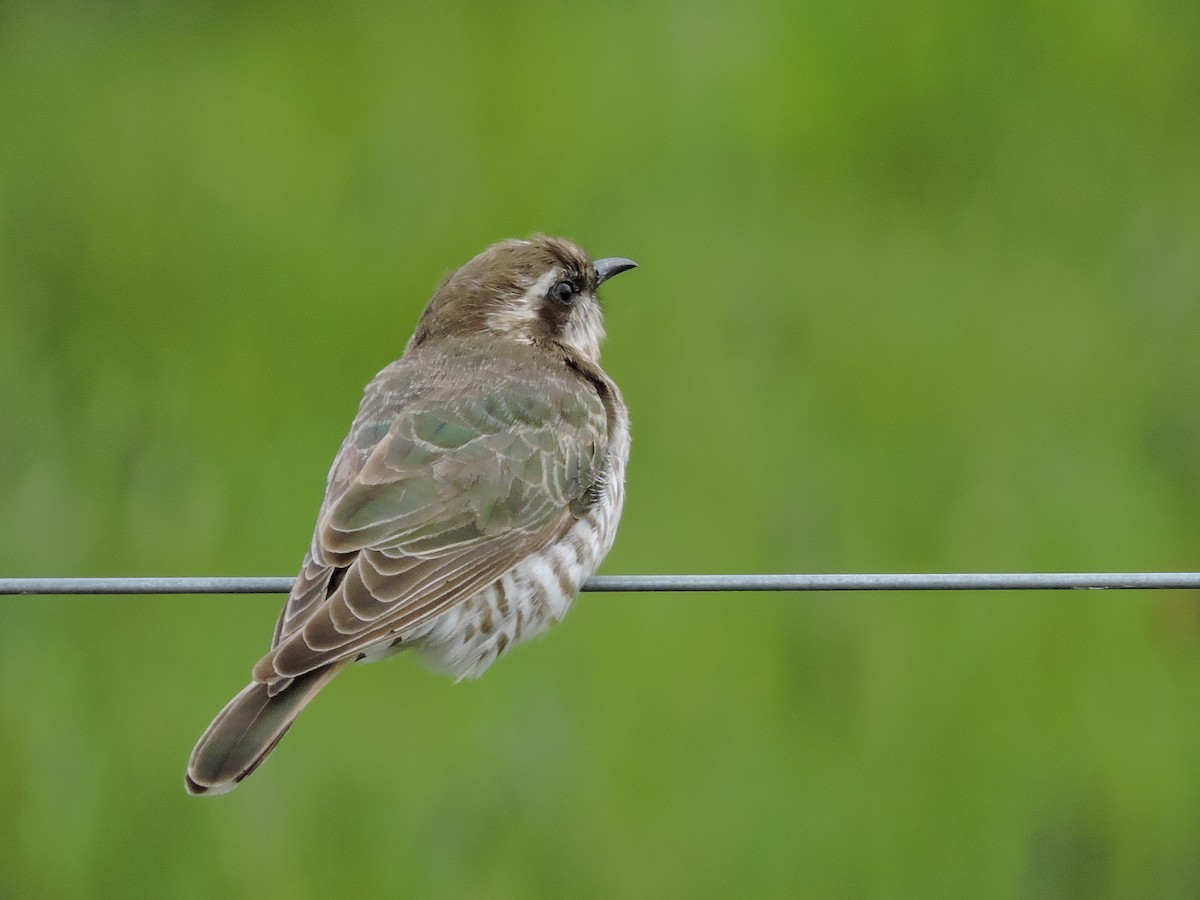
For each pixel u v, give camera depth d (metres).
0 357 16.89
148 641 15.03
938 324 17.23
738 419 16.23
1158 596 15.59
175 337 17.16
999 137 18.92
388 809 14.20
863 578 9.77
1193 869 14.62
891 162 18.55
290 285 17.42
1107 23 19.50
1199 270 17.77
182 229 18.09
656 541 15.45
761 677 14.88
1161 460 16.64
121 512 15.79
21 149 19.02
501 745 14.36
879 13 19.23
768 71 18.88
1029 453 16.53
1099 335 17.33
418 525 10.16
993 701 15.04
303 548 15.45
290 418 16.44
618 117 18.52
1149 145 18.94
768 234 17.72
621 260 12.49
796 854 14.34
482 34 19.56
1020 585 9.64
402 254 17.56
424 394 10.85
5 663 14.88
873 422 16.53
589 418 11.06
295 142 18.78
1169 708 15.11
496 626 10.45
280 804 14.18
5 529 15.67
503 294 11.80
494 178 18.17
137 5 20.62
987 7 19.38
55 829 14.18
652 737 14.59
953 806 14.66
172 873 14.12
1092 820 14.66
